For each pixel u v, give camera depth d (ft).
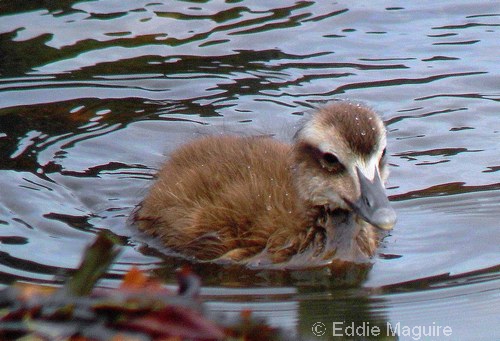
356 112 48.52
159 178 52.85
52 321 26.81
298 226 48.24
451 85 64.28
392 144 58.80
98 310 26.84
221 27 70.95
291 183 49.65
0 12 72.59
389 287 45.19
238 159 51.44
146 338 26.27
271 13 73.20
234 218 48.29
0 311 27.27
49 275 44.86
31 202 52.60
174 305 26.78
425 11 73.82
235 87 64.08
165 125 60.34
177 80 64.85
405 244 49.52
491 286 44.78
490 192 53.88
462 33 70.69
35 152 57.67
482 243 49.19
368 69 66.08
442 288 44.83
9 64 66.33
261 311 42.32
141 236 50.24
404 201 53.52
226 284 45.37
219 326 27.22
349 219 48.83
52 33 69.87
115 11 72.95
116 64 66.49
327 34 70.38
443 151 58.08
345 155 47.03
